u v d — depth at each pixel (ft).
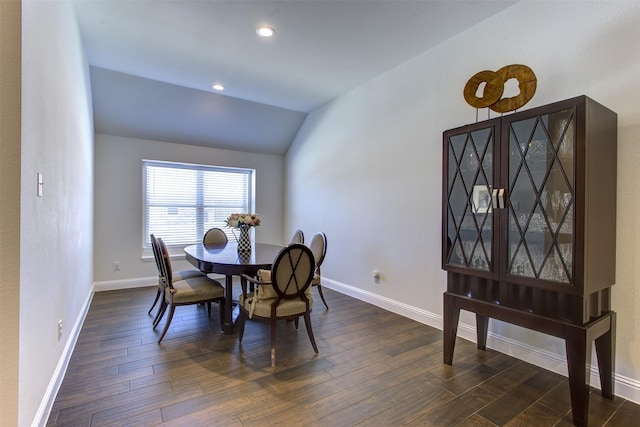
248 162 19.12
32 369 5.10
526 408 6.41
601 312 6.59
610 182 6.56
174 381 7.23
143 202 16.24
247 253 11.60
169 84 13.67
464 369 7.92
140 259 15.99
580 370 5.98
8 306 4.39
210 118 16.14
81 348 8.91
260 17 8.92
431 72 10.71
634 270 6.60
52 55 6.30
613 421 6.04
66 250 7.94
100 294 14.42
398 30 9.58
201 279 10.82
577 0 7.33
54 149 6.59
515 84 8.49
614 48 6.81
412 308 11.43
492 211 7.38
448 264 8.30
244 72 12.51
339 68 12.19
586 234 5.95
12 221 4.43
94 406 6.28
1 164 4.38
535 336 8.18
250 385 7.11
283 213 20.39
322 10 8.60
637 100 6.52
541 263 6.59
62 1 7.14
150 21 9.13
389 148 12.41
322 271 16.34
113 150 15.38
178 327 10.64
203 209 18.17
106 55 11.21
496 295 7.44
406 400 6.63
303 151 18.17
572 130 6.07
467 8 8.55
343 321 11.21
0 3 4.39
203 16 8.89
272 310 8.25
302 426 5.80
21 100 4.52
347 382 7.29
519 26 8.35
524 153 6.85
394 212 12.18
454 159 8.21
